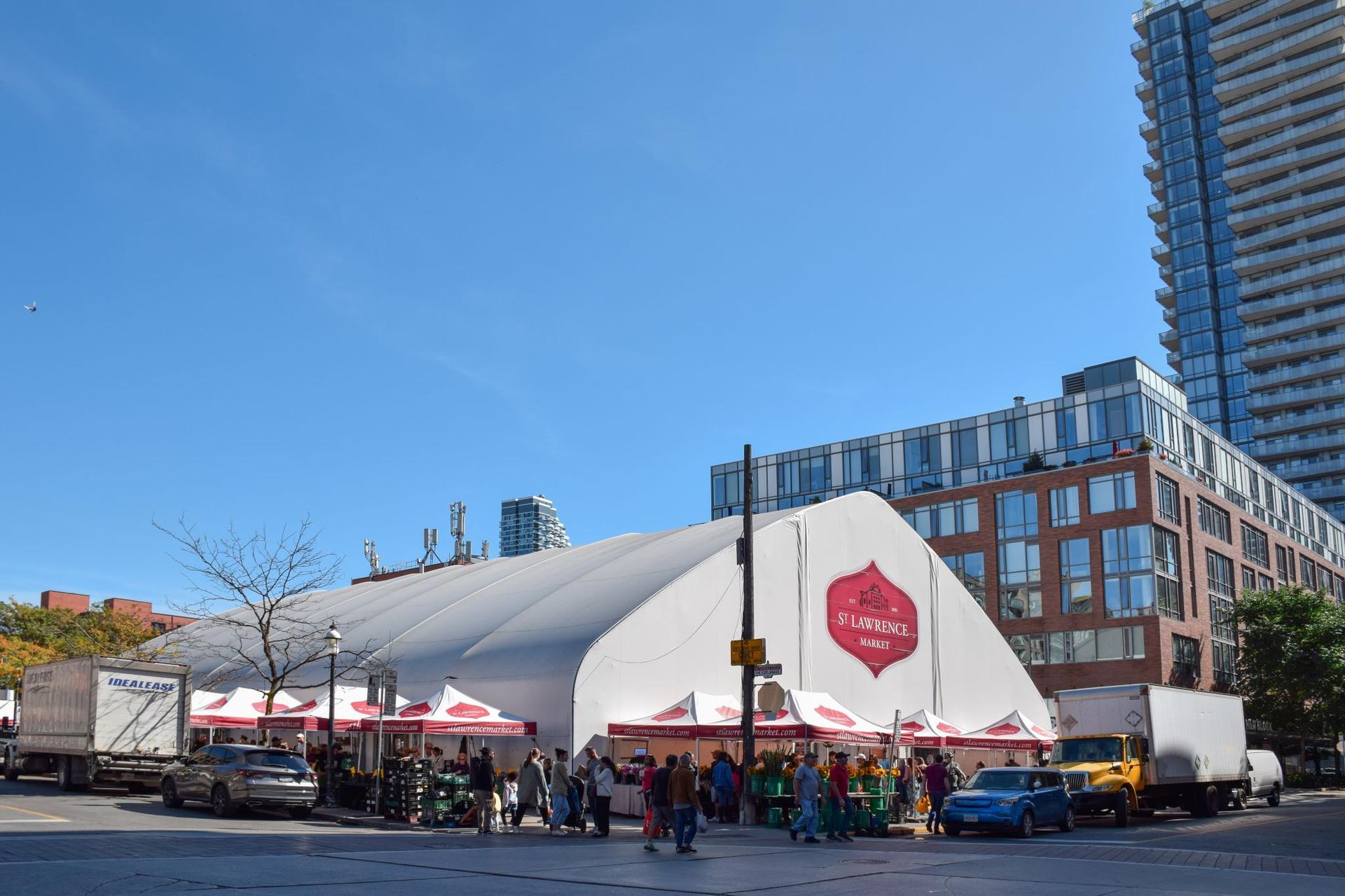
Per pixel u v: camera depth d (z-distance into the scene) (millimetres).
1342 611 62469
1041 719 48594
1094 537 65000
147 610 95875
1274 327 146250
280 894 11891
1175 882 15008
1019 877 15594
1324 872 16828
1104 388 73438
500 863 16484
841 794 23516
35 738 32938
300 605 55875
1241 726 38375
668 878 14938
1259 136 151500
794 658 38562
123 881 12438
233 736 39312
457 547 78750
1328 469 139750
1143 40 173000
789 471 89500
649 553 40219
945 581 46219
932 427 81875
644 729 31719
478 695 34750
